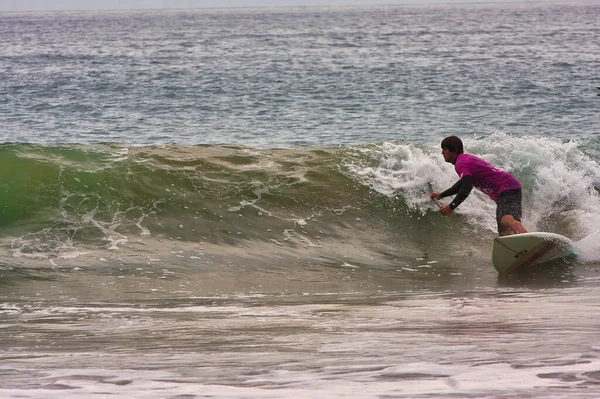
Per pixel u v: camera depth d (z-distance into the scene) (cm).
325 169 4059
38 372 1495
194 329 2061
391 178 4038
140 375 1456
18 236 3225
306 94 12225
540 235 3291
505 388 1289
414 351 1642
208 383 1377
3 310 2445
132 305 2559
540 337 1770
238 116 10069
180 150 4128
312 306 2512
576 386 1298
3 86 13612
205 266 3195
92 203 3525
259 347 1758
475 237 3784
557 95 11738
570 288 2927
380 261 3456
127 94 12375
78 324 2184
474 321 2061
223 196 3738
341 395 1270
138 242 3316
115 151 3991
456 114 10088
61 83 14050
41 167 3684
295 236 3572
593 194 4131
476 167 3394
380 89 12794
